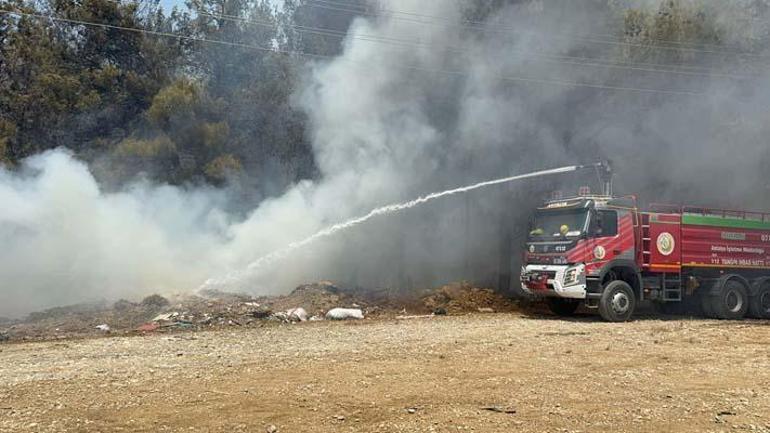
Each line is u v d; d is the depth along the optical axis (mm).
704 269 18219
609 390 8391
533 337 13312
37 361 10383
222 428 6578
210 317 15570
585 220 16531
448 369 9641
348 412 7172
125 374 9195
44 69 25562
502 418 7016
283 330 14234
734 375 9469
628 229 17047
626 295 16719
